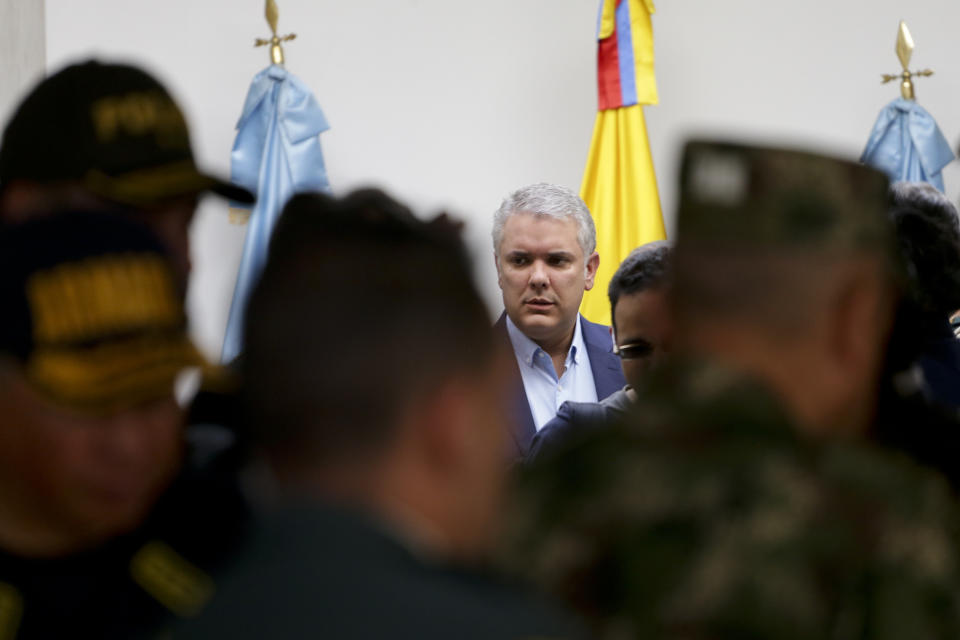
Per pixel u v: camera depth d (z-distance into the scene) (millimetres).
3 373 3578
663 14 19234
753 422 3477
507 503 3510
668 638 3193
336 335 2705
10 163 4406
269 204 16797
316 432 2686
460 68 19109
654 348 7277
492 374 2867
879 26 19297
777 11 19312
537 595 2832
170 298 3713
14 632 3795
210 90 18438
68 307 3512
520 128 19156
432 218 3016
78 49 18172
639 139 17531
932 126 17641
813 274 3492
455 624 2490
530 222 11031
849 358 3590
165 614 3951
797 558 3213
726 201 3539
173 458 3889
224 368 3781
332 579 2514
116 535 3939
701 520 3293
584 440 3619
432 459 2756
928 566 3285
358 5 18891
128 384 3568
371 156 18906
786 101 19281
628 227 17359
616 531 3354
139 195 4285
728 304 3543
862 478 3426
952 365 5422
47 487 3699
